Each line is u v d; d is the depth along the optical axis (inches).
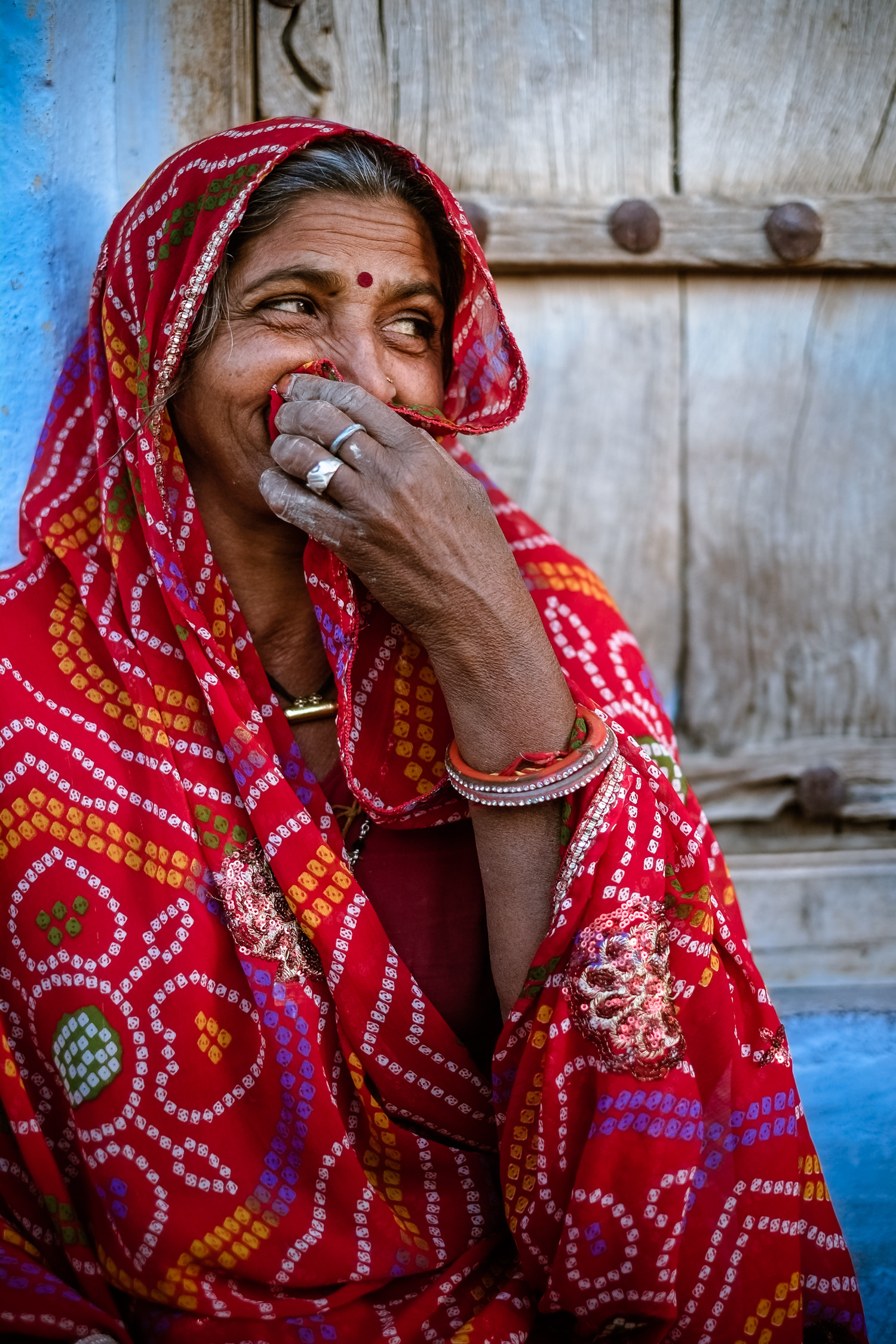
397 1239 38.4
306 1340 37.6
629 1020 35.8
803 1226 39.9
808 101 67.1
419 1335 37.6
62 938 39.1
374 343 40.8
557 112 66.0
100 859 39.4
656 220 67.2
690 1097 36.4
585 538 71.9
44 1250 39.6
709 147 67.4
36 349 50.9
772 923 72.7
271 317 40.1
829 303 70.4
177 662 40.4
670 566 72.5
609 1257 36.4
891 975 73.2
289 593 43.9
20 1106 37.9
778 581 73.0
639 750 39.8
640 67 66.0
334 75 62.9
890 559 73.2
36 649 41.6
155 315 40.4
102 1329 37.4
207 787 39.4
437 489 35.4
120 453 42.0
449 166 66.0
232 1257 38.0
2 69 48.8
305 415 35.6
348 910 39.1
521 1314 37.9
